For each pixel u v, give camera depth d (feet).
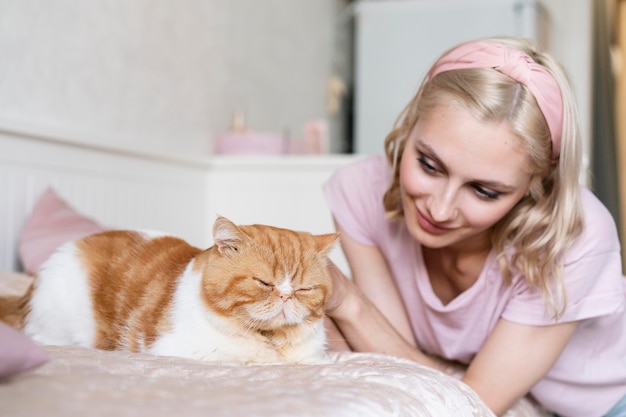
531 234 3.90
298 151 10.50
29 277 5.36
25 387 2.23
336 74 14.11
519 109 3.51
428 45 12.29
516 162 3.55
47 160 6.51
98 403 2.10
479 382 3.96
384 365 3.41
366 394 2.53
